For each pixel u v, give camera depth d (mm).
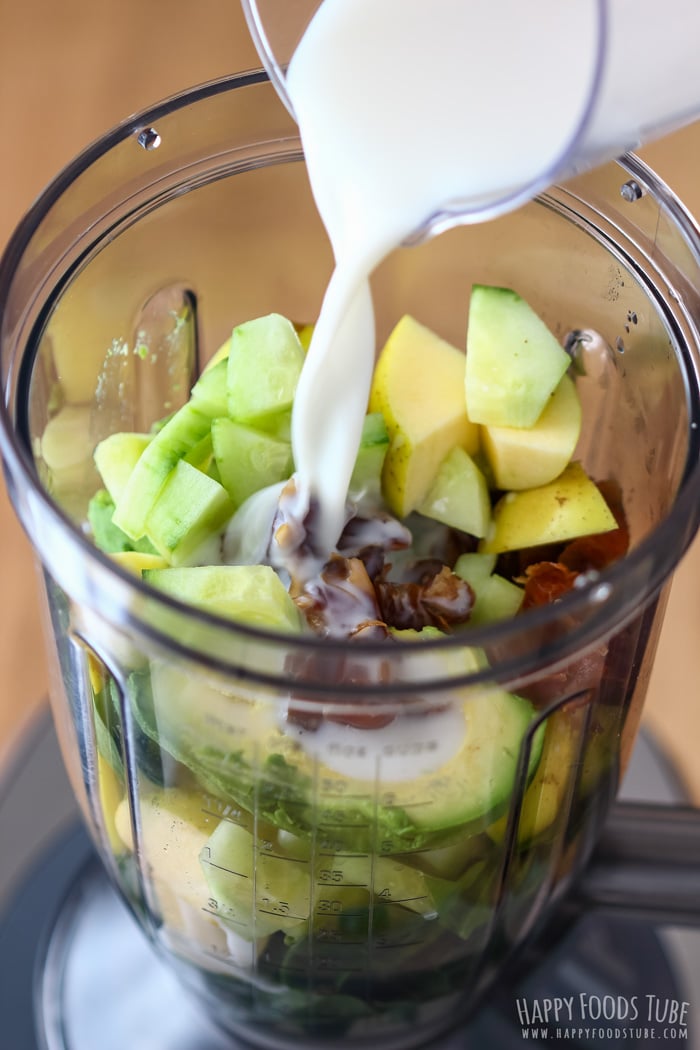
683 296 500
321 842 479
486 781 474
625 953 600
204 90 522
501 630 440
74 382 530
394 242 508
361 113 507
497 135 489
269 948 515
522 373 540
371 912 498
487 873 501
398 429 550
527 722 471
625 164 509
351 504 553
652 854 532
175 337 578
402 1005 548
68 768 556
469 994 568
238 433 543
